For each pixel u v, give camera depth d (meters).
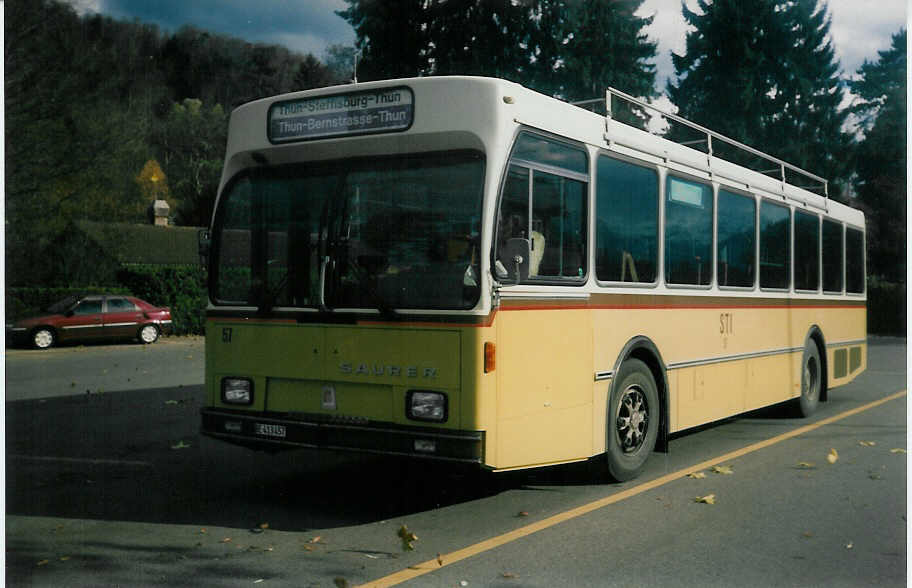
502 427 5.93
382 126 6.25
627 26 33.75
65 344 24.09
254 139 6.76
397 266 6.10
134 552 5.38
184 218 70.69
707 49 31.50
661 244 8.05
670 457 8.62
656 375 7.97
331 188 6.44
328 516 6.26
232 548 5.47
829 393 14.71
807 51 30.62
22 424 10.49
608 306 7.16
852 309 13.71
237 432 6.56
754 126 31.28
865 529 5.95
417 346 5.95
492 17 32.62
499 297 5.89
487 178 5.89
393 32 31.69
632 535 5.77
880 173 39.19
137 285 29.50
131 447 9.04
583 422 6.81
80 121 24.97
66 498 6.78
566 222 6.68
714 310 9.07
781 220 10.99
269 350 6.52
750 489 7.15
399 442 5.91
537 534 5.78
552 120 6.54
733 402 9.50
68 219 27.81
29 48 22.20
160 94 40.25
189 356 21.16
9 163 23.73
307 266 6.44
